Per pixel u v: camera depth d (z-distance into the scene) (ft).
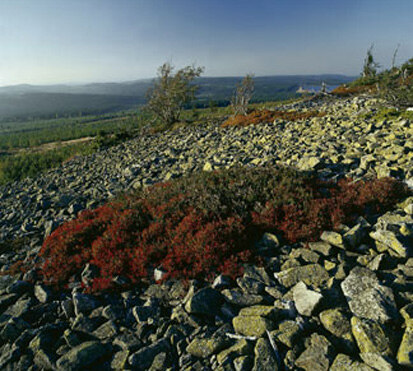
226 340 12.85
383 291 12.72
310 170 29.63
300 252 17.97
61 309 18.52
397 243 15.99
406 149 30.48
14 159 136.15
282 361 11.41
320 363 10.70
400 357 9.79
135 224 24.97
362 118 52.11
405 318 11.44
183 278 18.08
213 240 19.43
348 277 14.58
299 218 20.58
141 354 13.12
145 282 19.13
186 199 25.52
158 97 107.24
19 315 18.35
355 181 26.40
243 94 96.48
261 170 29.04
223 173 29.94
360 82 112.98
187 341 13.53
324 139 43.73
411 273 14.57
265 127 65.62
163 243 21.04
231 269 17.42
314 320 13.06
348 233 18.19
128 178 49.32
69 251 24.73
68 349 14.69
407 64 91.15
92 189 47.44
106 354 13.96
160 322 15.19
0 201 57.11
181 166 47.98
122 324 15.84
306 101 102.94
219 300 15.60
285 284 15.75
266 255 18.85
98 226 26.89
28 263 25.36
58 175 70.90
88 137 300.40
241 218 21.08
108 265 20.33
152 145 81.30
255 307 14.30
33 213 41.34
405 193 22.61
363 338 10.89
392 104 53.83
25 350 15.37
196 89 108.17
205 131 81.71
